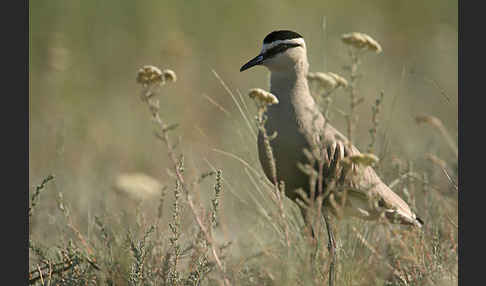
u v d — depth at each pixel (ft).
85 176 49.57
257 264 35.22
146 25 76.54
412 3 87.71
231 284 30.86
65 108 64.90
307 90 35.55
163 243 34.99
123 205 42.93
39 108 65.87
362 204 34.76
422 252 33.19
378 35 82.89
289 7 81.30
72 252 32.78
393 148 45.60
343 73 57.11
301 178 34.86
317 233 30.01
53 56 67.05
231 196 42.63
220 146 53.88
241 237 38.19
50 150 54.08
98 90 71.10
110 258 33.09
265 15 78.95
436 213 37.68
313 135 30.94
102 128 60.54
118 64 74.18
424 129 55.06
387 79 68.64
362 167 32.65
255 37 77.15
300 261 29.86
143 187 39.65
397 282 33.45
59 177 47.21
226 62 73.61
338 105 56.44
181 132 58.65
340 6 84.48
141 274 30.83
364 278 32.55
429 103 65.98
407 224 36.11
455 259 33.86
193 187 33.27
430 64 74.95
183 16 78.33
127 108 65.67
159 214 33.96
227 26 78.07
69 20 75.05
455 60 73.87
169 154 29.27
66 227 36.73
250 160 40.29
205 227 31.12
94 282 32.48
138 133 59.31
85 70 72.69
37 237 37.17
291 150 34.53
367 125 53.31
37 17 73.46
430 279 31.73
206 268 31.22
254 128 40.27
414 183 40.29
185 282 31.35
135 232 35.32
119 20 76.95
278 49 35.65
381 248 35.14
